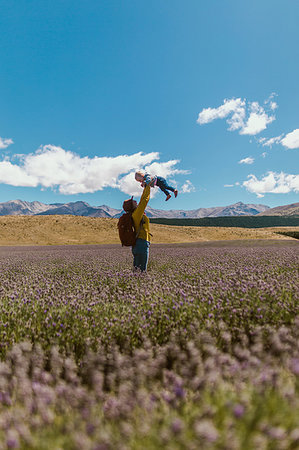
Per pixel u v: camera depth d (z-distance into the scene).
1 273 7.82
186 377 1.75
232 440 1.05
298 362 1.60
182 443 1.07
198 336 2.47
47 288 5.17
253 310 3.22
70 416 1.42
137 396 1.50
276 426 1.19
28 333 3.07
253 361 1.73
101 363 2.11
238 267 6.96
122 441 1.17
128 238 6.09
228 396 1.42
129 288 5.08
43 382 1.87
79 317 3.47
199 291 4.31
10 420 1.35
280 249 14.26
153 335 2.95
